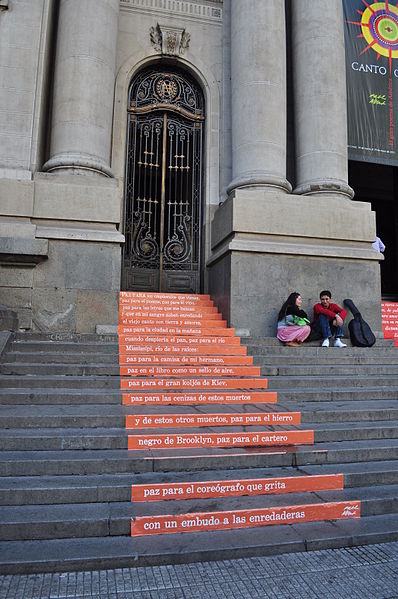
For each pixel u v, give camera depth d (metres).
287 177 10.95
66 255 8.19
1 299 7.86
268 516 3.85
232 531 3.73
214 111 11.09
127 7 10.94
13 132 8.64
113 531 3.60
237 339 8.00
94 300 8.20
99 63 9.12
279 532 3.72
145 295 9.44
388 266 18.47
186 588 3.04
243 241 8.86
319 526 3.85
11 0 8.98
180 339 7.73
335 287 9.23
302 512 3.93
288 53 11.26
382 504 4.12
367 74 11.17
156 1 11.09
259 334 8.73
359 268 9.41
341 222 9.45
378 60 11.28
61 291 8.09
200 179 11.12
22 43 8.92
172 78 11.28
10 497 3.80
